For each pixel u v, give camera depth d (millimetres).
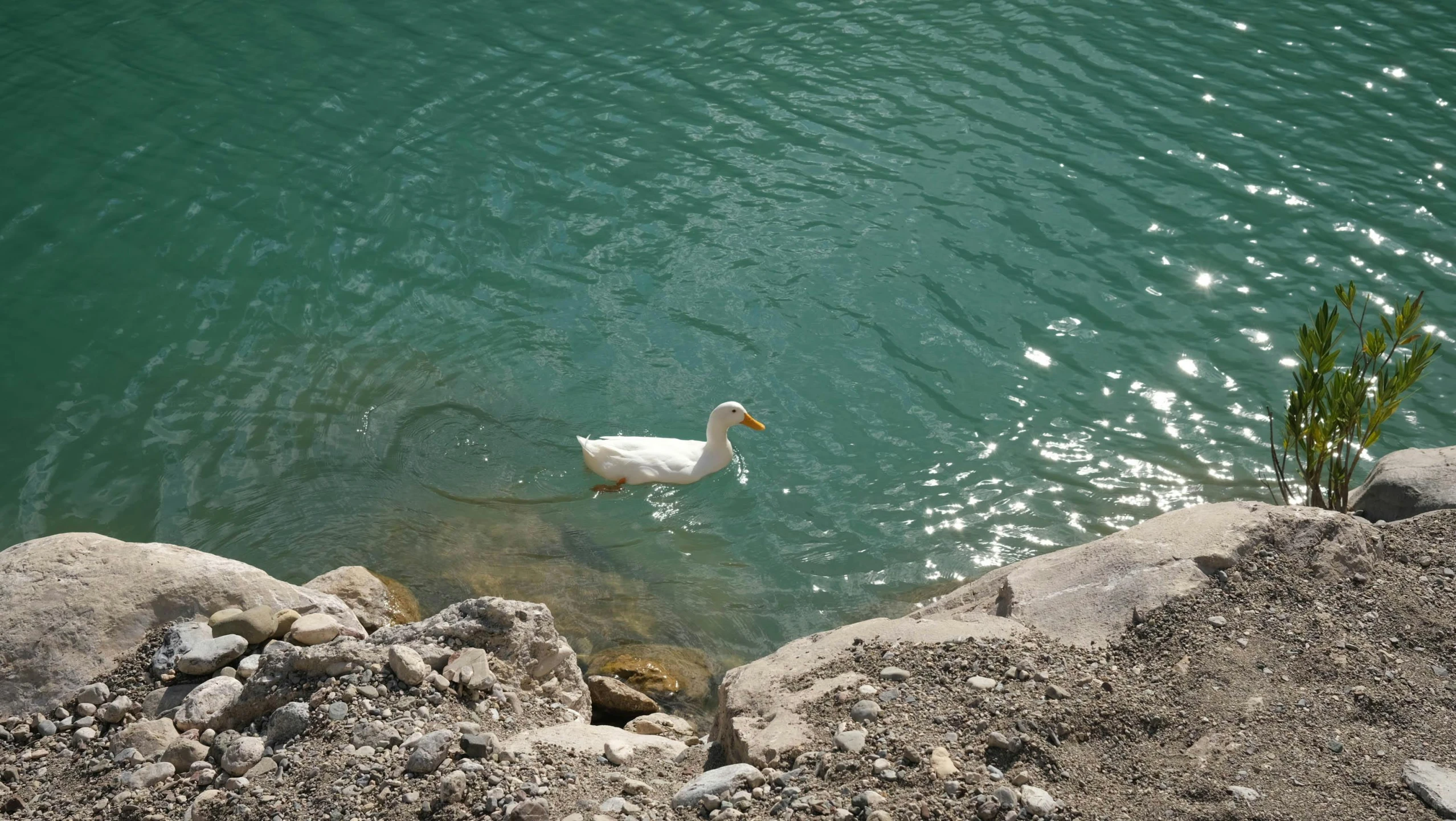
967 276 14664
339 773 6219
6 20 21422
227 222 15797
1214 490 11305
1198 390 12711
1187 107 18469
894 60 20031
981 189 16453
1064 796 5570
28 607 7488
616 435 12336
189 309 14164
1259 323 13719
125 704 7047
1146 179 16656
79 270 14766
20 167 16859
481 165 17109
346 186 16594
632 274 14766
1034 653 6727
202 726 6855
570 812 5820
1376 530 8203
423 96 18953
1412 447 11742
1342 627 7031
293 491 11445
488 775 6078
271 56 20188
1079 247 15188
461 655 7363
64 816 6246
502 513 11273
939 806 5438
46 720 7035
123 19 21547
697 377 13094
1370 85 19094
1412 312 9398
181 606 7824
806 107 18609
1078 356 13289
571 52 20422
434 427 12375
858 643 7031
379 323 13977
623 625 9859
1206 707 6324
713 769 6449
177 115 18312
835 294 14352
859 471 11742
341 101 18766
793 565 10602
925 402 12664
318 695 6812
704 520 11195
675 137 17766
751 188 16516
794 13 21906
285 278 14727
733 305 14219
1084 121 18125
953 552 10680
